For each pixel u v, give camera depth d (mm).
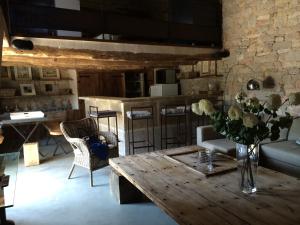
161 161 2746
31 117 4695
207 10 5418
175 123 4984
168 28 5051
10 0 3748
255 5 4688
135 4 4738
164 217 2572
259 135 1815
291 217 1538
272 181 2084
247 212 1617
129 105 4480
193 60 5582
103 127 5273
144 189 2039
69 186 3389
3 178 2393
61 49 4211
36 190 3287
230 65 5340
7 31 3627
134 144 4594
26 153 4262
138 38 4789
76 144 3420
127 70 7520
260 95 4703
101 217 2604
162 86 5727
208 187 2029
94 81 7254
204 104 1924
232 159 2691
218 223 1505
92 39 4344
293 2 4027
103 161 3510
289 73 4184
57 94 6977
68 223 2514
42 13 3986
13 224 2492
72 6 4203
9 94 6363
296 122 3557
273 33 4395
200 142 3818
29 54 4062
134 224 2461
